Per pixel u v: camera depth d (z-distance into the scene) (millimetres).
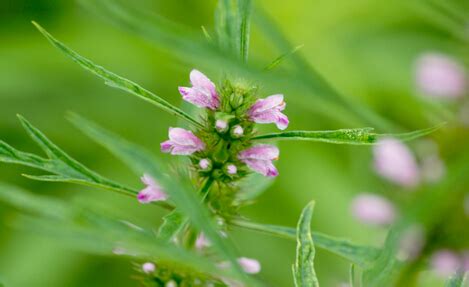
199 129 369
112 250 364
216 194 376
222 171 368
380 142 347
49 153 361
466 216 375
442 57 420
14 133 623
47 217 360
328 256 510
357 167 566
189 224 367
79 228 324
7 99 627
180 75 631
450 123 401
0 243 542
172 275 367
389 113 601
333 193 583
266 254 548
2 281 363
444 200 368
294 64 353
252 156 365
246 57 341
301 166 596
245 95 364
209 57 338
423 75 421
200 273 365
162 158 614
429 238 385
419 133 345
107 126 629
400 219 356
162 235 341
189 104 377
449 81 413
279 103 364
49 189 583
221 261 370
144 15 344
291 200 587
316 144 606
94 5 352
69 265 545
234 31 341
